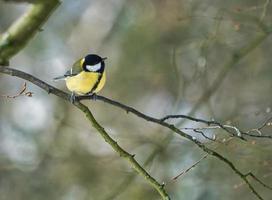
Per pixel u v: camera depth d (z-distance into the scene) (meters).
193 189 14.32
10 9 17.80
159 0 16.45
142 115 7.41
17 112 17.27
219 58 15.55
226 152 12.23
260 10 14.54
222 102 15.58
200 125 14.14
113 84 17.03
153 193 15.16
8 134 16.67
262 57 15.80
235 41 14.71
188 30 15.79
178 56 16.09
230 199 14.04
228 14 13.64
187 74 15.94
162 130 15.02
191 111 13.38
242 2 15.13
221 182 14.14
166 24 16.22
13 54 9.60
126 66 16.97
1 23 17.67
